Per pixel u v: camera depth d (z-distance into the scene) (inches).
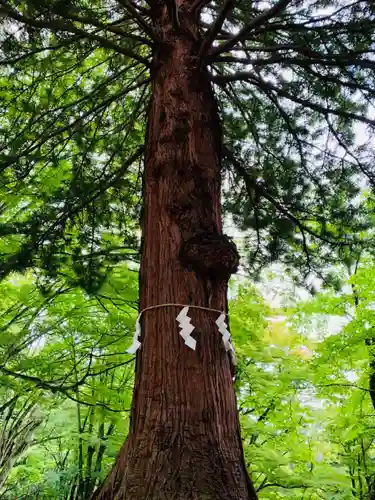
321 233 182.1
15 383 245.6
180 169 112.9
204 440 84.9
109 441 296.8
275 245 192.9
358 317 281.4
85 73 184.1
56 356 262.4
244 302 297.6
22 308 269.7
